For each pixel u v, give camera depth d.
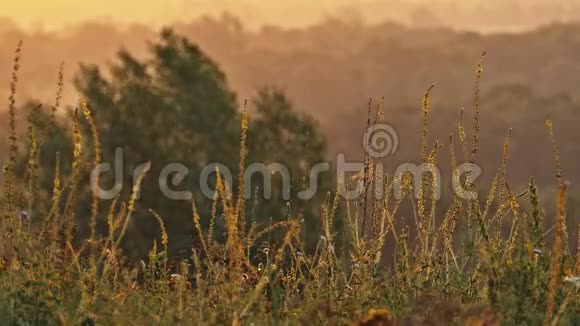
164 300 9.59
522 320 8.86
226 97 73.62
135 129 69.69
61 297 8.89
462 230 10.22
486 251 9.62
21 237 9.36
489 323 8.61
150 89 73.69
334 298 10.20
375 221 10.98
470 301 9.75
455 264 10.23
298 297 10.00
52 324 8.73
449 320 8.85
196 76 75.06
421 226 10.60
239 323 9.02
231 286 9.15
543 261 9.34
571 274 9.58
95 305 9.03
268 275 10.06
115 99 72.94
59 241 9.57
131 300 9.42
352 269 10.66
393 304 10.02
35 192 9.58
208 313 9.41
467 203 10.31
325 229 11.01
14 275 9.38
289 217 11.20
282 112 71.44
